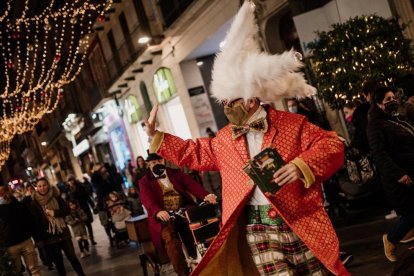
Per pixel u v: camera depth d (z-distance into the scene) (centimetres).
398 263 236
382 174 538
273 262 329
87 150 4059
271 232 330
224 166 342
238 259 342
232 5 1536
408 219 533
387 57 884
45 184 923
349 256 605
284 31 1424
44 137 5059
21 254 890
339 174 852
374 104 551
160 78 2223
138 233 740
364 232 730
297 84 327
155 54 2159
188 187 643
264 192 309
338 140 323
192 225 571
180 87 2064
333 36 927
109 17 2495
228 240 338
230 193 336
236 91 327
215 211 578
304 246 328
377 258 598
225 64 332
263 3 1384
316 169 306
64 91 3841
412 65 906
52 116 4628
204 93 2036
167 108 2284
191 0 1720
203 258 327
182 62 2027
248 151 337
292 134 328
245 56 331
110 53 2639
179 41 1973
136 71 2386
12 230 871
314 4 1206
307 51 1142
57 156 5100
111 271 984
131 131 2825
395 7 1031
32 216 896
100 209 1338
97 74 2981
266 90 324
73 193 1480
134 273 898
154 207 623
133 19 2252
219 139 348
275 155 306
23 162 6725
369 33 901
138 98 2573
